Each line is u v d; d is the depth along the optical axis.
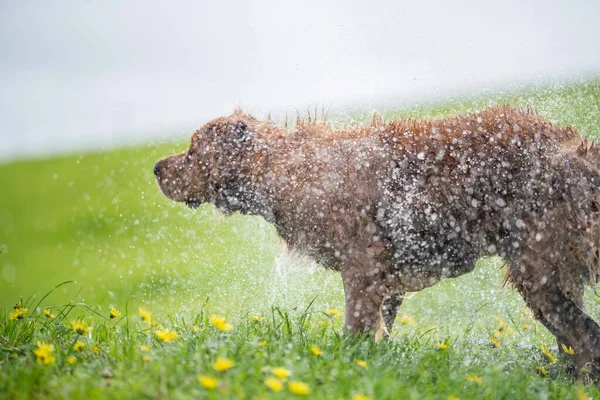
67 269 26.92
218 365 7.21
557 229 9.95
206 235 23.59
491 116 10.55
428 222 10.38
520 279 10.35
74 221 33.91
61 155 51.56
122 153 47.03
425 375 8.31
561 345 10.73
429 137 10.53
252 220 20.66
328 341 9.68
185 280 19.59
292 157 10.70
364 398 6.69
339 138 10.73
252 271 17.86
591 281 10.04
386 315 11.21
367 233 10.35
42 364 8.07
